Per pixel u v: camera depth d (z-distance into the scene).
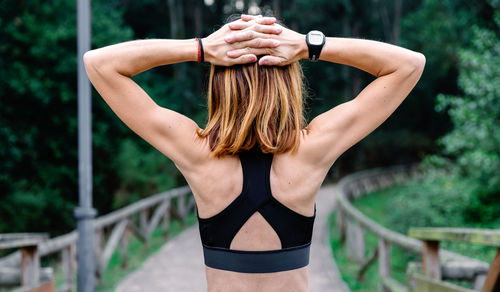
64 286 4.31
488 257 5.90
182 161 1.21
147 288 5.42
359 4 23.88
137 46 1.19
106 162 12.51
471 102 7.68
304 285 1.22
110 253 5.97
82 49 3.44
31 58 10.02
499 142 7.41
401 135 24.41
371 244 8.41
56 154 10.94
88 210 3.53
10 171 10.18
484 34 7.87
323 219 11.31
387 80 1.21
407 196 9.12
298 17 23.14
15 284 3.25
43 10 10.35
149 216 11.99
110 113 12.06
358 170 24.03
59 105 10.93
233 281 1.19
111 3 16.50
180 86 18.36
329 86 22.81
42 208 9.80
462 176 9.09
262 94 1.19
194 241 8.42
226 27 1.22
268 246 1.19
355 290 5.48
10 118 10.23
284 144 1.19
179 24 20.89
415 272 3.15
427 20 20.69
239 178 1.19
